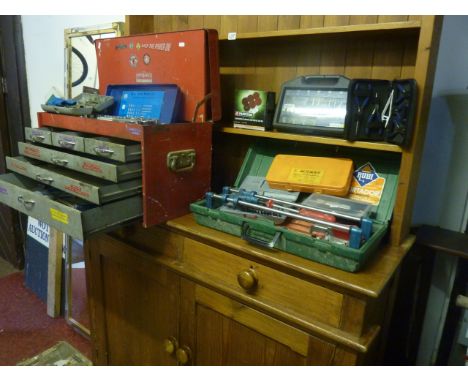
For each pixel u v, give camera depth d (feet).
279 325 3.08
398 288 4.08
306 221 2.99
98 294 4.79
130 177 3.17
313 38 3.67
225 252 3.29
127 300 4.42
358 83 3.11
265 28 4.17
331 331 2.75
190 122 3.79
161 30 4.97
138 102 4.20
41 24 6.63
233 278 3.29
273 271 3.01
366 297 2.60
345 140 3.25
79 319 6.53
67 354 5.92
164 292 3.93
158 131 3.22
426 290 4.01
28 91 7.36
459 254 3.48
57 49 6.49
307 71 3.95
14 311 6.95
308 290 2.86
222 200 3.53
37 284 7.37
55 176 3.33
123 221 3.22
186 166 3.56
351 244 2.70
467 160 3.79
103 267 4.61
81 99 4.08
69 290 6.54
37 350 6.01
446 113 3.79
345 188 3.42
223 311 3.43
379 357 3.65
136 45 4.17
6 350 5.98
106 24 5.55
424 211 4.11
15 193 3.48
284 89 3.72
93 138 3.51
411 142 3.02
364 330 2.74
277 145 4.11
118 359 4.91
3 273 8.25
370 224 2.79
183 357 3.91
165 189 3.44
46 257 7.09
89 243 4.66
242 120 3.92
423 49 2.84
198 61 3.72
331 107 3.43
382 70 3.54
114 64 4.45
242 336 3.37
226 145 4.64
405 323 4.13
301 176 3.61
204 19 4.58
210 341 3.66
